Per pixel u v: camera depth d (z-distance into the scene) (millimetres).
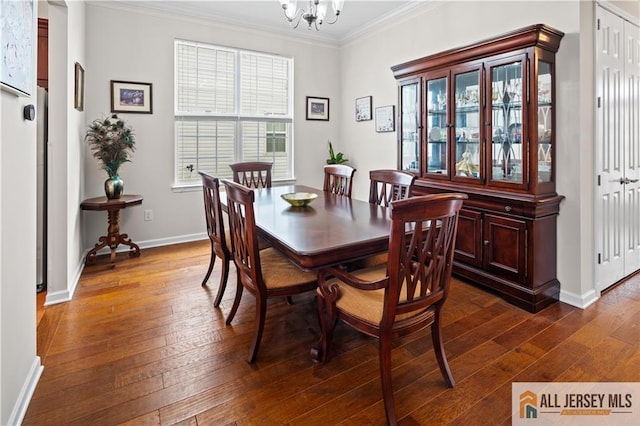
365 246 1685
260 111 4664
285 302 2678
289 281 1947
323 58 5035
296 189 3449
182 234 4289
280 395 1662
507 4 2900
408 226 1961
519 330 2234
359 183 4906
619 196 2877
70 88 2740
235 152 4531
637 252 3178
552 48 2457
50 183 2586
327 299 1726
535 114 2396
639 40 2996
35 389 1672
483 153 2732
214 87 4328
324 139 5152
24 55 1537
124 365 1873
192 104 4219
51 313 2447
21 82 1505
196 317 2412
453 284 2959
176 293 2805
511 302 2600
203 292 2830
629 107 2920
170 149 4117
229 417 1522
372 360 1935
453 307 2557
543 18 2623
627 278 3057
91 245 3762
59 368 1838
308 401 1622
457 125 2975
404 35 4008
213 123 4367
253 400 1627
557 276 2645
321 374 1815
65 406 1570
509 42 2469
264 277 1963
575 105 2451
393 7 3893
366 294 1707
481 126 2732
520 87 2461
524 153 2453
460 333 2207
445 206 1459
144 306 2570
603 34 2588
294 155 4934
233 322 2352
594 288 2662
